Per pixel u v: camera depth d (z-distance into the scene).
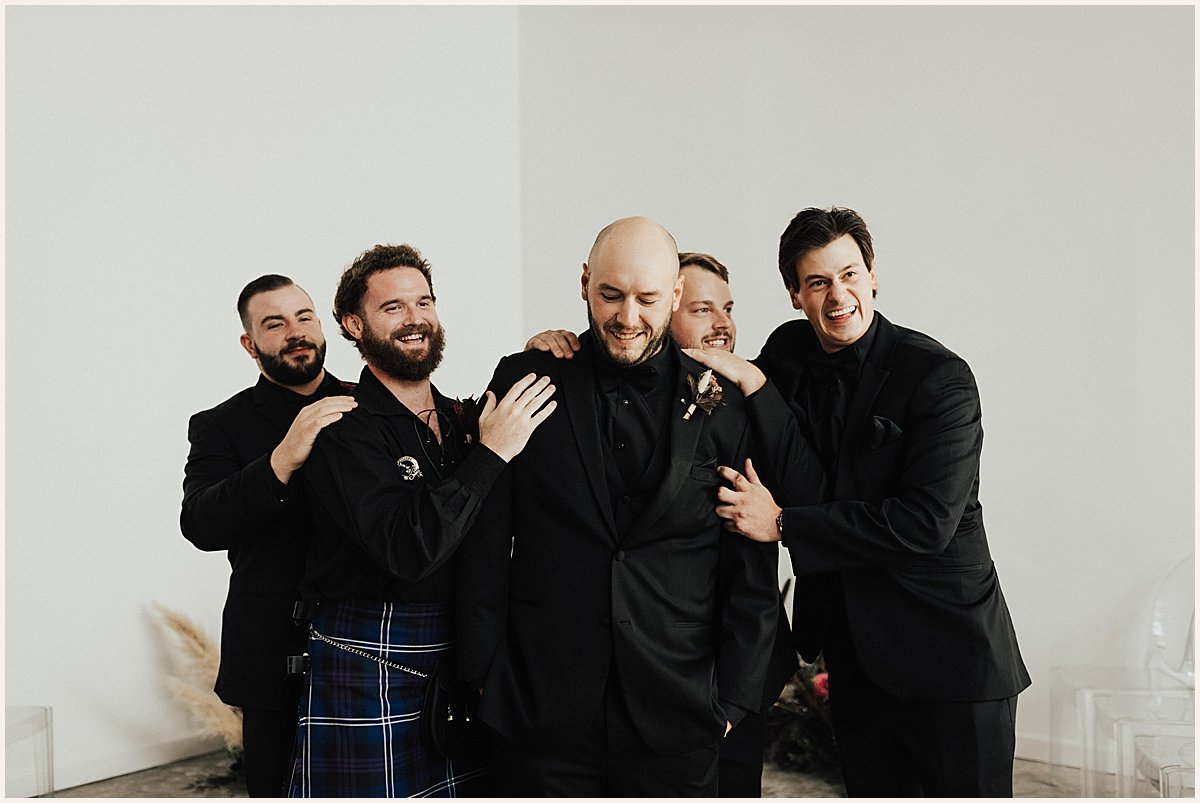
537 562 2.46
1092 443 4.39
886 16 5.05
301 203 5.32
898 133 4.98
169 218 4.79
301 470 2.62
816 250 2.62
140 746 4.54
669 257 2.38
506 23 6.44
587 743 2.44
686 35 5.79
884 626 2.65
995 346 4.66
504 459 2.42
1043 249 4.54
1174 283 4.21
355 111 5.61
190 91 4.89
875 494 2.64
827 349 2.75
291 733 2.80
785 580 4.98
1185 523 4.17
